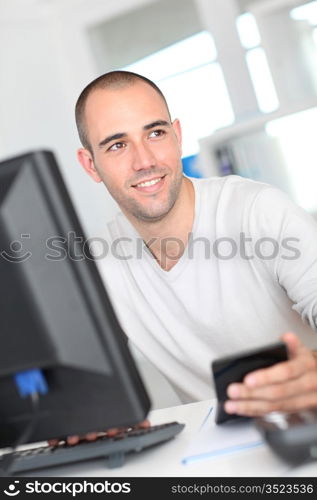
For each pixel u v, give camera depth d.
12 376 1.00
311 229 1.63
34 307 0.93
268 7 3.61
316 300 1.52
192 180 1.88
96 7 4.89
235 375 1.03
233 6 4.48
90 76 5.04
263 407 0.99
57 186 0.95
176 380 1.89
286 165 3.50
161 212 1.75
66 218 0.95
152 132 1.73
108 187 1.81
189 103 4.71
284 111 3.37
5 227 0.93
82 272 0.95
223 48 4.55
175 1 4.67
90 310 0.95
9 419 1.03
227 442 1.05
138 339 1.91
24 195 0.94
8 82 5.10
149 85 1.75
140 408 0.97
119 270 1.91
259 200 1.71
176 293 1.82
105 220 5.10
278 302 1.75
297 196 3.52
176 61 4.74
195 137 4.70
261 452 0.98
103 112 1.73
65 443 1.18
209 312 1.80
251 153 3.53
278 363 1.01
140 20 4.85
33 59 5.07
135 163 1.72
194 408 1.42
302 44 3.76
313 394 0.99
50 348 0.94
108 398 0.96
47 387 0.99
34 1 4.86
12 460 1.11
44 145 5.14
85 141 1.84
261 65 4.50
